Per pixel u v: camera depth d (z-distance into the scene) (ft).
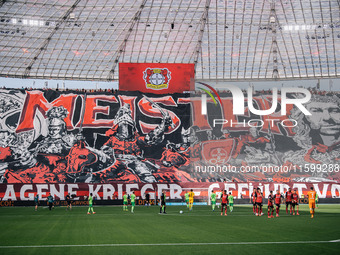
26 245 58.95
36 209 147.23
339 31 245.04
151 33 244.83
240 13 234.99
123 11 230.48
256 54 258.98
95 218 108.06
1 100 192.03
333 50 253.85
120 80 212.84
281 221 94.17
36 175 185.06
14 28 229.45
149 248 55.77
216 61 261.24
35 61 248.73
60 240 64.03
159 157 196.85
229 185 179.73
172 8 230.48
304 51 256.52
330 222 91.09
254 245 57.62
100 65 257.96
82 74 260.42
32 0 213.05
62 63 253.44
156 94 205.16
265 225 85.15
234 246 56.95
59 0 216.95
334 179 199.82
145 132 199.62
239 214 118.73
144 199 176.04
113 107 200.75
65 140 192.75
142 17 234.99
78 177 187.42
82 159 190.80
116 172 190.90
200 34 247.50
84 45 247.09
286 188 181.47
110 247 56.80
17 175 183.83
